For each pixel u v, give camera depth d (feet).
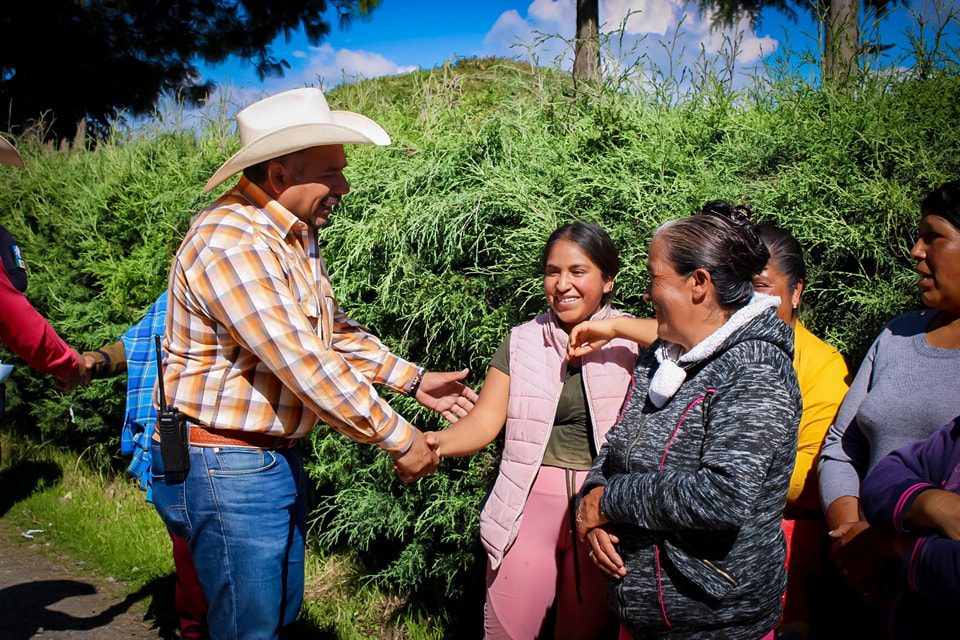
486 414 8.86
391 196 11.92
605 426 8.28
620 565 6.71
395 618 12.37
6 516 17.78
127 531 16.22
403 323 11.73
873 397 7.13
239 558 7.95
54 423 20.20
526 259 10.14
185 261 7.66
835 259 9.11
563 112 11.59
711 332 6.60
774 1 17.26
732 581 6.23
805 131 9.77
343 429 7.68
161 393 7.98
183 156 19.99
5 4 52.80
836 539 6.72
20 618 13.15
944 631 5.03
